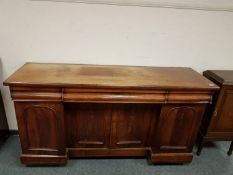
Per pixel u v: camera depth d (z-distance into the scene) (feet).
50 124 5.15
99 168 5.87
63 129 5.24
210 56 6.67
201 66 6.79
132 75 5.57
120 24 5.98
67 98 4.83
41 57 6.15
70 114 5.46
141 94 5.05
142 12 5.90
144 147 6.12
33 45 5.98
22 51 6.02
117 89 4.89
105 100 4.95
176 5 5.89
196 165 6.24
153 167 6.05
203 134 6.41
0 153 6.20
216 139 6.44
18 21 5.66
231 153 6.79
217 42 6.49
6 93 6.49
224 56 6.72
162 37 6.26
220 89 5.72
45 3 5.55
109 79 5.14
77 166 5.88
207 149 7.00
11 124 6.98
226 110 6.02
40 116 5.02
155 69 6.27
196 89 5.02
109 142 5.92
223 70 6.68
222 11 6.11
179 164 6.24
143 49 6.36
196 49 6.53
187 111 5.37
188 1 5.88
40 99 4.79
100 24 5.93
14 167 5.71
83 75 5.29
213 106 5.97
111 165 6.01
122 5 5.77
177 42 6.37
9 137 6.97
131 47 6.30
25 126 5.10
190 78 5.62
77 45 6.11
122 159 6.26
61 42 6.03
